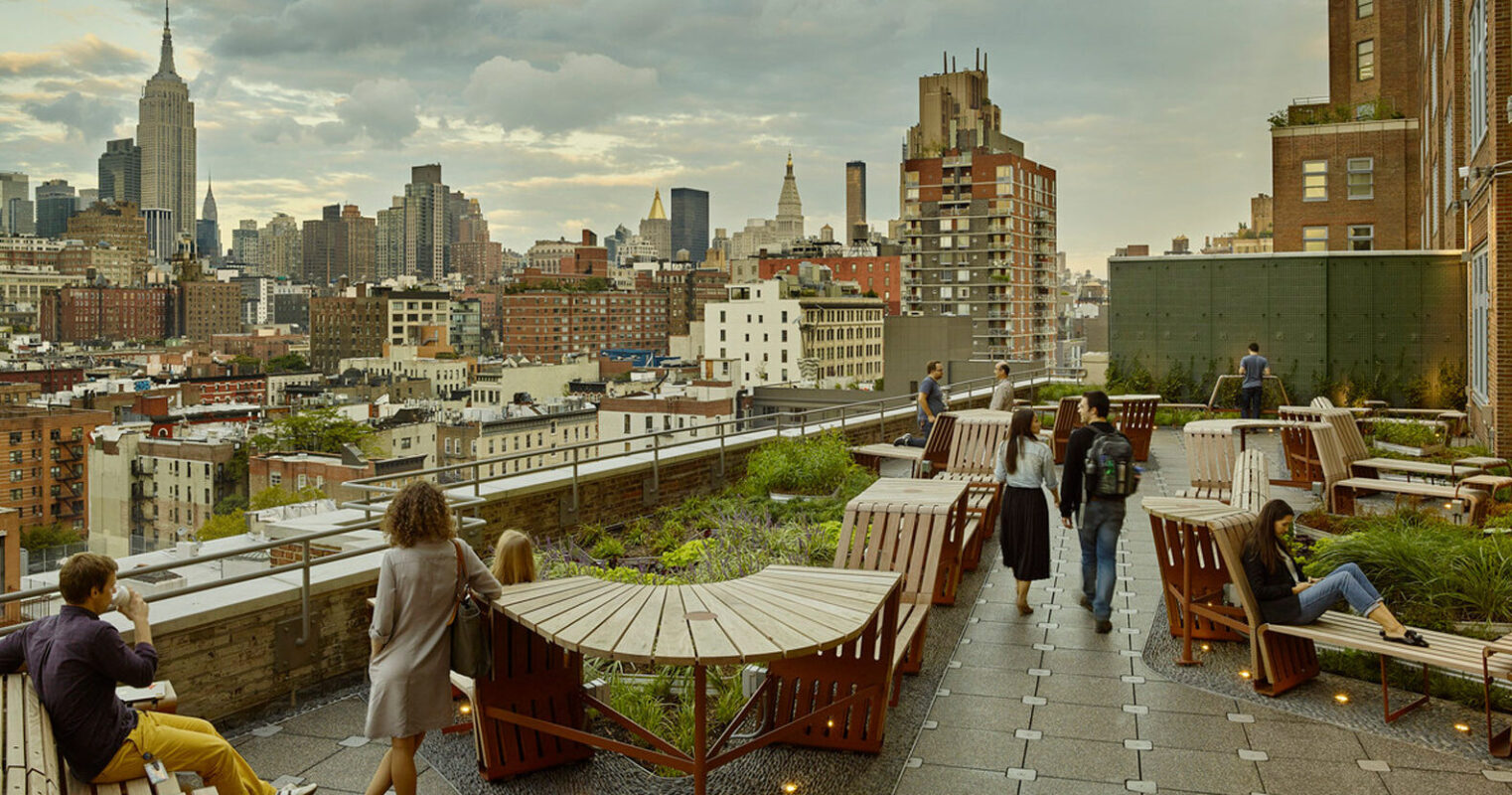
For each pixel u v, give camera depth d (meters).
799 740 6.50
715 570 9.84
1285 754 6.27
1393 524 10.92
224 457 116.19
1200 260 27.25
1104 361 28.72
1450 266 24.83
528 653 6.28
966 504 9.59
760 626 5.52
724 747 6.53
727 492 15.09
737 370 175.75
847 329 193.38
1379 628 7.20
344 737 6.82
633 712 7.03
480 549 10.81
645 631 5.41
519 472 11.65
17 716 4.59
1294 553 9.97
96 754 4.68
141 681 4.89
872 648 6.36
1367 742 6.43
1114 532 8.65
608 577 9.69
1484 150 17.84
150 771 4.79
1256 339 26.70
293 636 7.40
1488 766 6.06
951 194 178.50
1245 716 6.87
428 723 5.48
